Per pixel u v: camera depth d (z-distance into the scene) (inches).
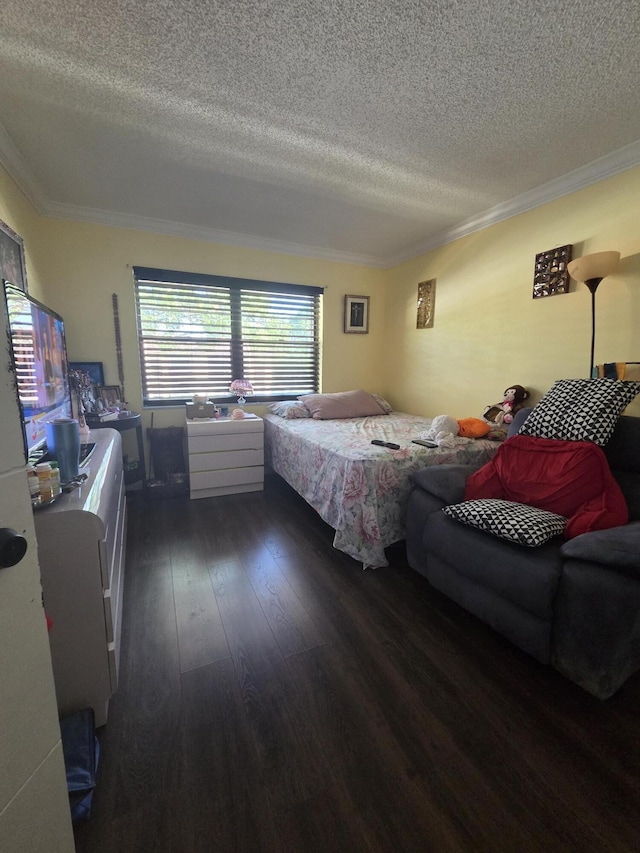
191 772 38.5
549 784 37.5
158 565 79.7
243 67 55.1
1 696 20.6
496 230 108.1
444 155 79.4
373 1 44.9
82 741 39.1
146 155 79.0
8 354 21.0
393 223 116.8
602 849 32.2
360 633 59.8
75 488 47.3
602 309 84.6
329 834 33.4
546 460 68.9
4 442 20.7
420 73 56.4
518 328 104.0
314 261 143.1
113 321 114.5
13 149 74.9
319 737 42.5
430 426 115.0
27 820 22.4
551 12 46.4
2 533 19.7
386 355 159.9
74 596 41.1
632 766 39.3
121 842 32.7
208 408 125.6
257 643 57.3
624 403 68.2
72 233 106.5
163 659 53.9
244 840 33.0
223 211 107.9
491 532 57.5
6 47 50.9
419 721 44.6
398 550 88.5
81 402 99.1
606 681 45.1
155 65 54.6
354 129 70.6
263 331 140.7
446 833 33.5
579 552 47.9
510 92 60.6
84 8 45.4
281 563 81.1
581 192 86.7
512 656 55.2
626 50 52.1
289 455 113.7
